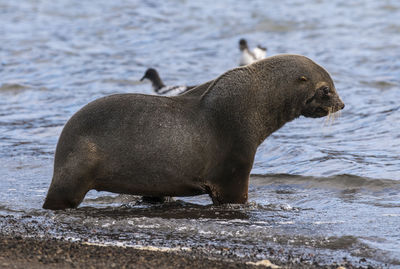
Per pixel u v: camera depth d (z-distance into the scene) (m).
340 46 104.81
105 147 33.69
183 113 34.84
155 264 25.81
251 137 35.56
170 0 156.62
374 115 62.44
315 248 29.00
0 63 95.88
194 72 91.00
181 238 30.69
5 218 33.94
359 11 135.25
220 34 119.62
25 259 25.98
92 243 29.41
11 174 45.66
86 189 34.12
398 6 136.75
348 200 38.28
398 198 38.28
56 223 32.81
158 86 79.94
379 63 91.25
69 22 133.50
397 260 27.11
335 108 37.03
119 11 143.50
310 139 55.69
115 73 89.19
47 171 46.50
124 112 34.09
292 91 36.16
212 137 35.09
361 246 28.91
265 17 131.25
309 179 43.06
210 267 25.70
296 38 114.19
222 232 31.47
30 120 64.50
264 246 29.36
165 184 34.72
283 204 37.31
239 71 35.75
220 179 35.78
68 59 99.06
